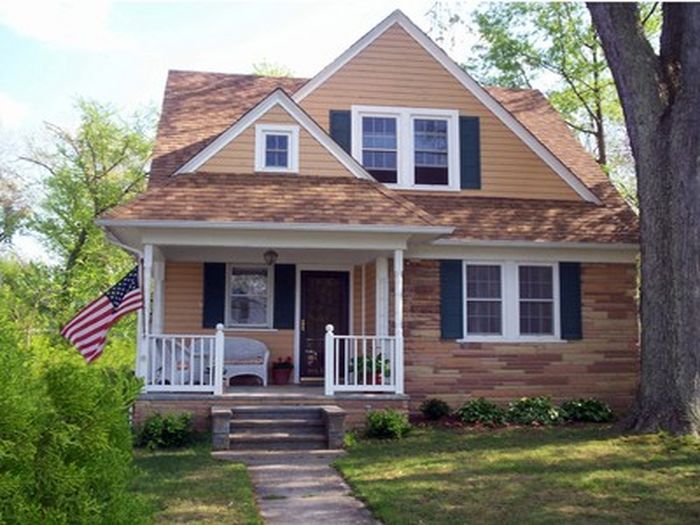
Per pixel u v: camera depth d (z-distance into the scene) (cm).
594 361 1577
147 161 3503
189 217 1257
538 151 1709
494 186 1683
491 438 1234
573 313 1579
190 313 1584
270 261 1484
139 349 1273
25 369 360
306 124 1470
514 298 1562
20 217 3491
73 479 356
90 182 3438
